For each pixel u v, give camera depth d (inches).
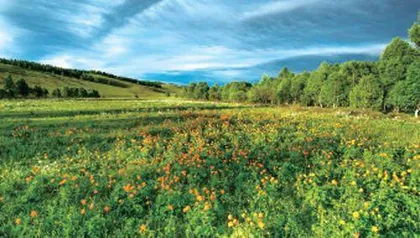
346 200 245.6
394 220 213.6
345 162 343.3
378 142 474.6
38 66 7165.4
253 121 779.4
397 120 869.2
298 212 240.4
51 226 230.5
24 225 231.5
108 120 887.1
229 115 955.3
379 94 1485.0
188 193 282.0
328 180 312.2
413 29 1489.9
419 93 1286.9
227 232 222.5
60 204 268.7
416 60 1364.4
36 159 444.5
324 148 431.5
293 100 2738.7
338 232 196.2
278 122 751.1
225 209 262.2
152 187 300.8
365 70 2229.3
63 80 6486.2
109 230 232.8
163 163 389.7
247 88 3885.3
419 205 228.1
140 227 225.5
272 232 214.7
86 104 1769.2
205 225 221.6
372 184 274.4
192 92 4512.8
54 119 914.7
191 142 542.3
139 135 596.1
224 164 370.3
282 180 319.9
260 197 268.7
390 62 1556.3
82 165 402.9
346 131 587.2
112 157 444.8
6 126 747.4
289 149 432.5
